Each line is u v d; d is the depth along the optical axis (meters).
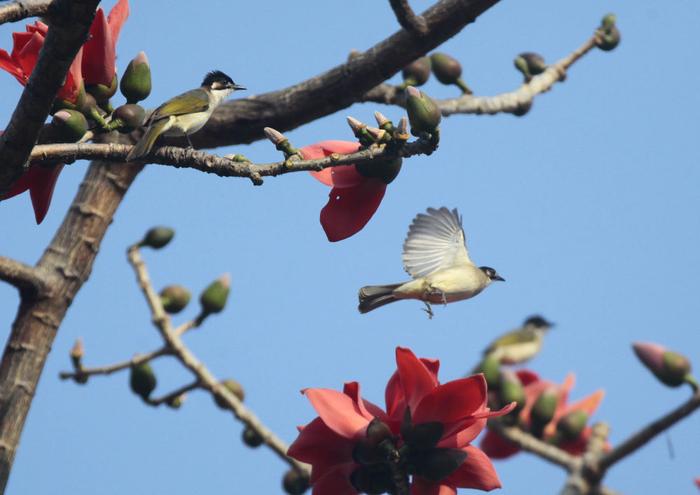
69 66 6.39
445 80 12.27
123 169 9.52
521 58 12.74
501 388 11.92
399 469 6.11
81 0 6.09
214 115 10.26
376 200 7.62
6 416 8.28
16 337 8.61
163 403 11.15
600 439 11.40
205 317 11.52
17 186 7.48
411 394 6.26
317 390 6.23
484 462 6.25
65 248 9.05
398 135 7.13
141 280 11.34
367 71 9.77
